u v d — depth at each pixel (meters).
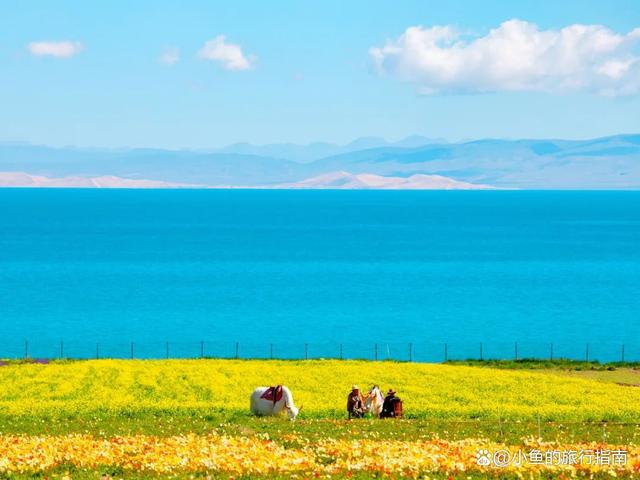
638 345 186.88
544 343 189.25
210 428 66.00
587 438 63.88
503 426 70.50
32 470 48.41
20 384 97.19
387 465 49.44
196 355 173.25
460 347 184.88
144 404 82.88
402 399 90.69
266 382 100.69
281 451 54.00
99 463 50.31
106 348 179.38
